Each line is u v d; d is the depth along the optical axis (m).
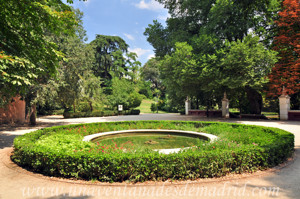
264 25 19.81
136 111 35.56
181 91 19.61
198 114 29.84
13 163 5.80
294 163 5.57
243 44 14.61
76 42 18.72
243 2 9.42
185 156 4.42
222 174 4.60
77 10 19.52
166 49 24.03
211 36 17.55
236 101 26.94
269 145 5.54
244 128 10.59
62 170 4.50
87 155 4.45
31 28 6.99
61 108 37.22
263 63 15.30
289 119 19.19
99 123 12.37
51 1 6.91
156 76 66.12
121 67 54.78
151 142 8.51
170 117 25.31
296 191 3.71
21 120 20.52
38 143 6.01
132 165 4.27
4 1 6.14
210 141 7.19
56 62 7.62
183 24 22.58
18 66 6.42
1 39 6.21
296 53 17.69
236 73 16.03
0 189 3.93
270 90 19.22
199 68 16.81
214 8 16.92
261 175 4.65
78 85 18.25
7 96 8.68
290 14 16.25
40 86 13.66
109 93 46.59
